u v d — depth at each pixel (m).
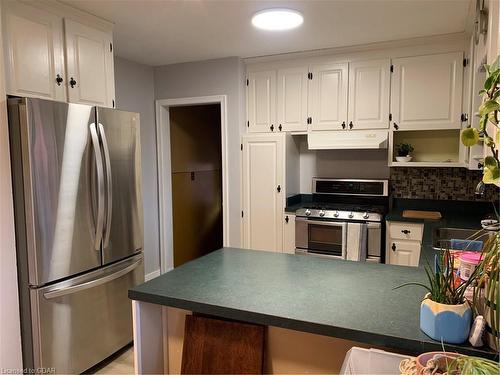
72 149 2.30
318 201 4.07
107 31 2.82
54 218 2.21
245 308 1.35
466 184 3.49
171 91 4.14
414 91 3.35
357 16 2.71
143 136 4.10
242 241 3.97
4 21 2.10
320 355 1.49
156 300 1.50
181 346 1.75
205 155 5.25
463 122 3.21
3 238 2.05
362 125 3.56
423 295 1.46
